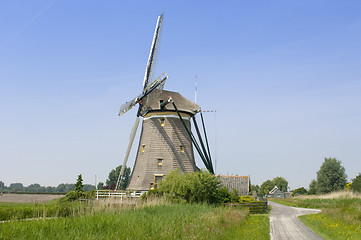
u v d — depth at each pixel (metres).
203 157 38.56
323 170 82.56
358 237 15.26
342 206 27.97
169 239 11.20
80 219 12.84
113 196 31.39
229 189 39.19
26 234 9.96
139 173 37.56
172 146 37.59
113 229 11.80
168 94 39.72
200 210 19.88
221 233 13.30
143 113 38.91
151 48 39.00
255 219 23.09
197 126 40.41
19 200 39.47
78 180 34.88
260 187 186.38
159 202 23.09
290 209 38.56
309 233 17.45
